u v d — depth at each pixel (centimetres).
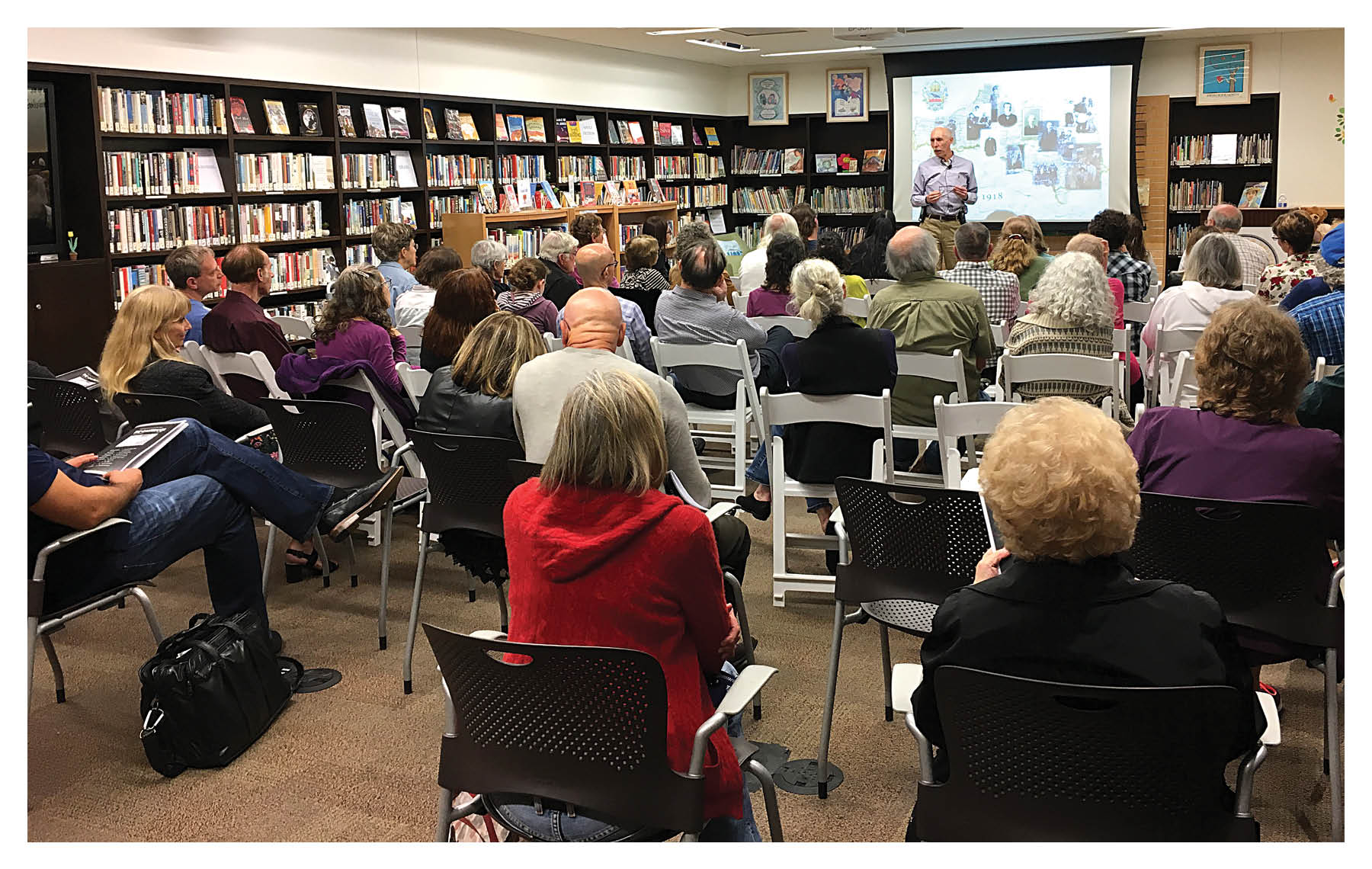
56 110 629
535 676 170
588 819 179
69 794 271
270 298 785
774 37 1052
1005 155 1170
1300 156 1096
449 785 185
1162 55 1128
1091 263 416
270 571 391
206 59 704
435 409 324
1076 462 150
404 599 400
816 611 380
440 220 912
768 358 495
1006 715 153
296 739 297
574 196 1051
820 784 261
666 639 184
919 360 412
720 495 496
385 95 853
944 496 231
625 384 185
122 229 651
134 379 379
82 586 273
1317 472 225
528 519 188
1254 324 230
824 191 1321
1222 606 227
